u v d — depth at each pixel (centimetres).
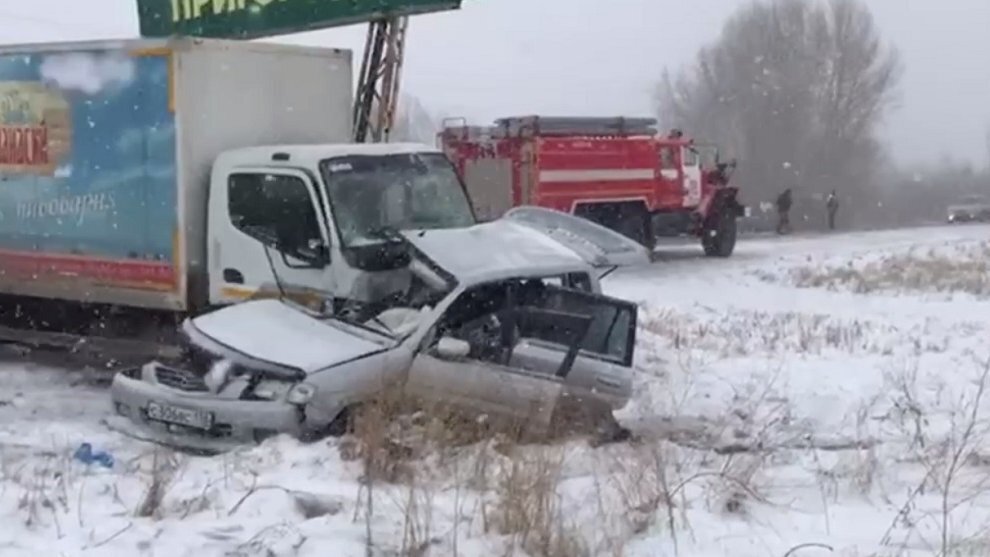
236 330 1026
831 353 1491
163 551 634
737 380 1268
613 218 3161
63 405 1188
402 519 692
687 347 1485
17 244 1411
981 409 1123
